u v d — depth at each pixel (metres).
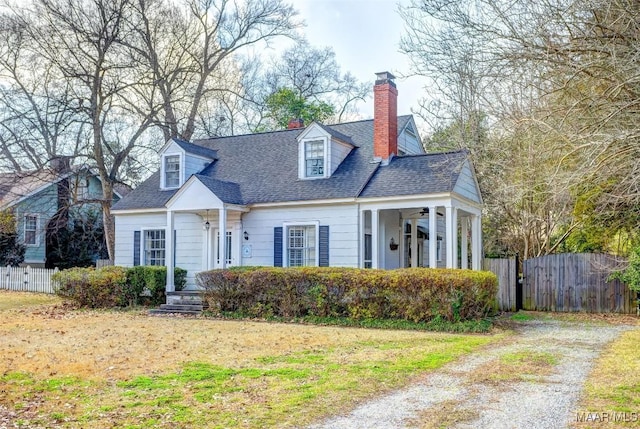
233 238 19.30
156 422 6.01
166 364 9.16
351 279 15.02
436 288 13.99
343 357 9.67
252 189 19.67
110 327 14.09
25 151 24.03
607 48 6.75
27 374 8.52
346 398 6.88
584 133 7.47
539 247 22.25
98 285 18.88
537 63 7.39
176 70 26.97
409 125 22.25
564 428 5.65
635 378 7.76
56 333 12.94
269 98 37.66
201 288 18.53
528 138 10.69
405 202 16.83
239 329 13.70
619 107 6.84
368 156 19.44
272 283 16.16
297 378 8.00
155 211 20.62
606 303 17.33
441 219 23.61
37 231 29.89
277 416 6.16
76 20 23.09
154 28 26.41
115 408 6.61
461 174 17.44
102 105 23.89
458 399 6.81
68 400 7.05
